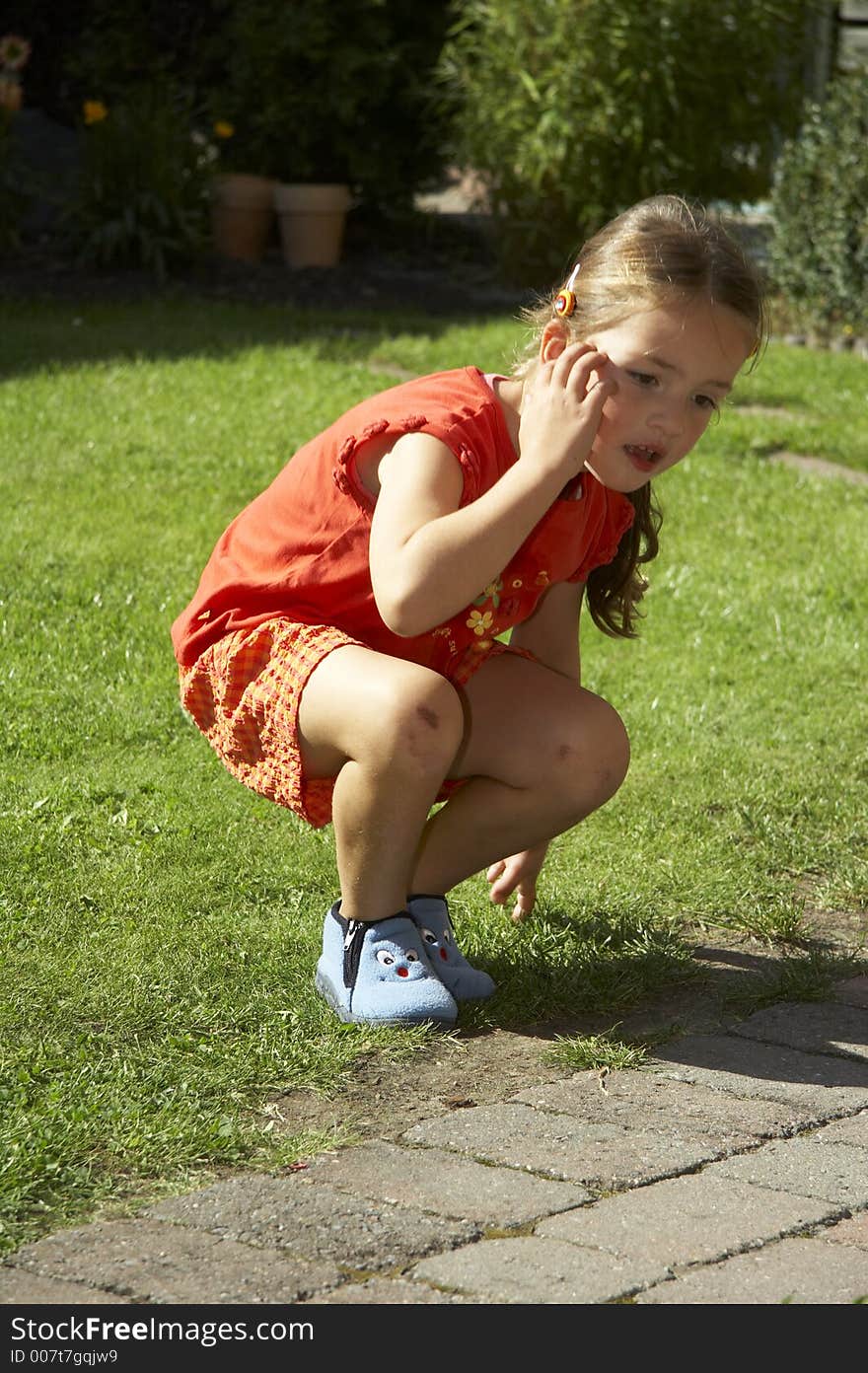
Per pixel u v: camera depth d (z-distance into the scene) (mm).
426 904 2879
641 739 4324
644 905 3320
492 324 9852
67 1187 2178
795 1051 2721
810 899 3479
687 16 10578
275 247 13000
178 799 3752
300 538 2787
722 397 2639
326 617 2811
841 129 10289
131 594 5199
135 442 7051
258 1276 1969
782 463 7480
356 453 2713
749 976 3051
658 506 3117
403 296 11250
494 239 11750
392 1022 2711
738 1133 2395
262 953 2986
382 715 2602
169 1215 2111
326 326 9828
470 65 11578
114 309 10242
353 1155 2301
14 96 11992
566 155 10773
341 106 11922
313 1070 2564
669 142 10906
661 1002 2928
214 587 2877
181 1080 2484
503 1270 1986
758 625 5418
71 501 6203
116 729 4184
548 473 2508
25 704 4277
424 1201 2162
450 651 2857
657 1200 2176
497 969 2992
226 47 12867
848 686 4875
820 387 8875
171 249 11547
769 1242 2074
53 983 2805
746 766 4164
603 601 3150
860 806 3945
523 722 2863
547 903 3307
